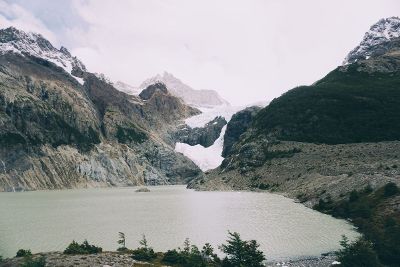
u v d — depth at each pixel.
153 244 86.12
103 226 110.12
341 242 71.81
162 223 113.44
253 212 130.12
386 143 191.62
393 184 107.88
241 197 183.00
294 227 101.06
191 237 92.62
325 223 105.19
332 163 182.12
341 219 109.94
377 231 84.31
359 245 69.88
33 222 119.06
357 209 107.50
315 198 142.00
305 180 177.88
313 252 76.94
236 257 69.19
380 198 105.62
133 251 77.69
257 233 95.06
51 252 77.75
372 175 131.00
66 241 90.69
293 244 83.31
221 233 96.56
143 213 137.12
